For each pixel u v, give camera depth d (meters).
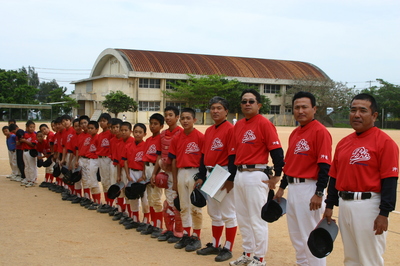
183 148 6.26
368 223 3.96
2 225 7.43
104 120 8.86
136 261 5.63
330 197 4.37
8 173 14.24
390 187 3.85
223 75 62.75
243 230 5.52
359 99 4.12
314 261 4.71
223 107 5.97
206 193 5.55
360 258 4.07
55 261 5.57
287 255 5.96
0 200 9.71
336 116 73.62
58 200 9.94
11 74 59.44
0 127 37.78
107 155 8.77
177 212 6.75
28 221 7.77
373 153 3.97
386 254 5.91
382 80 66.44
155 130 7.18
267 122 5.31
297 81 65.94
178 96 60.53
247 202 5.32
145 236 7.00
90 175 9.16
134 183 7.11
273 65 70.69
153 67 61.00
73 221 7.91
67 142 10.30
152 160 7.16
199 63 65.56
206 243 6.63
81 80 68.81
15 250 6.02
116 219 8.12
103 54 64.69
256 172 5.28
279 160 5.15
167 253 6.04
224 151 5.92
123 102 55.38
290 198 4.90
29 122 11.68
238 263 5.46
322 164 4.62
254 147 5.30
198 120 63.00
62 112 65.75
